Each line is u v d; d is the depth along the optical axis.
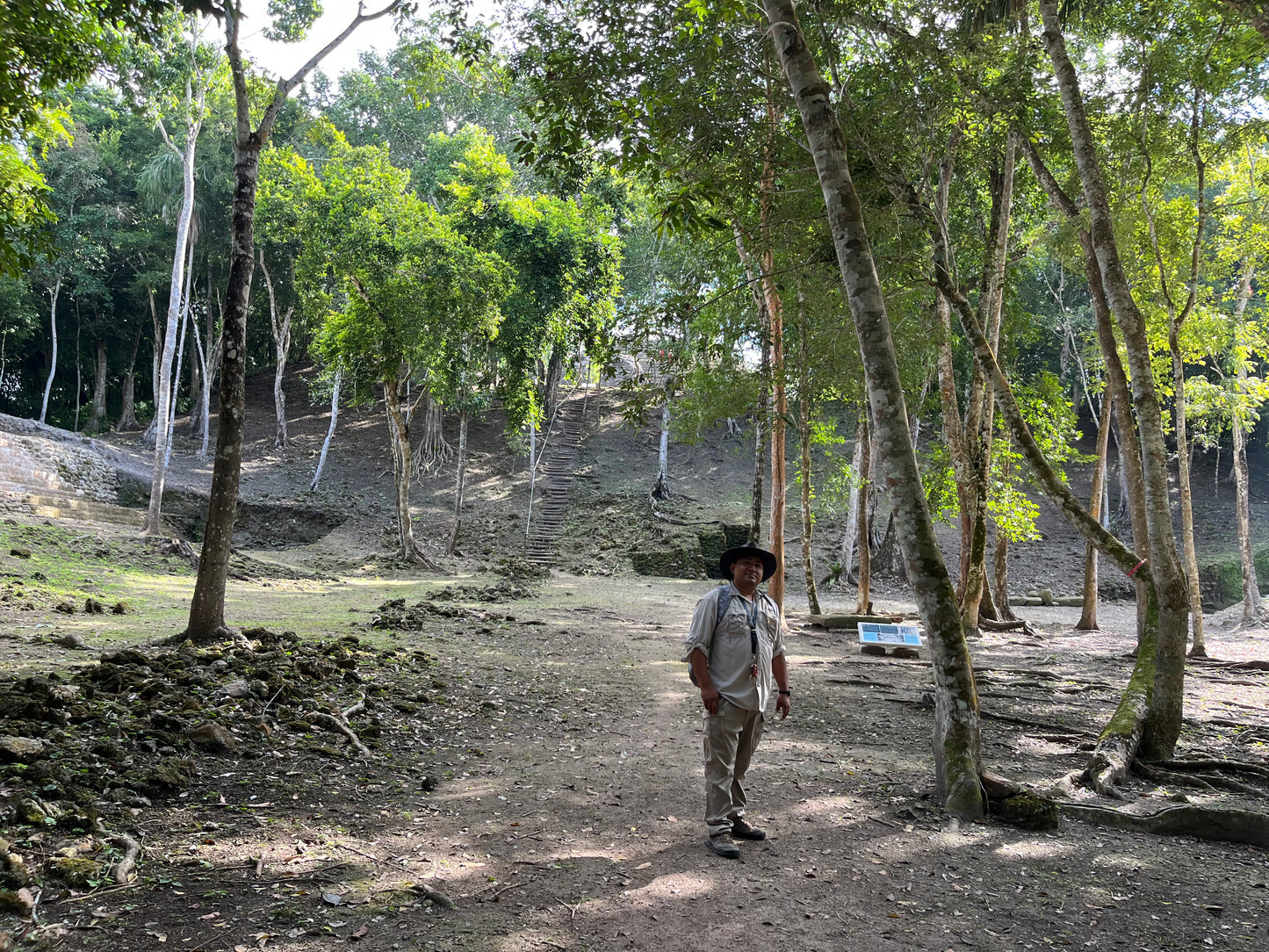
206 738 5.70
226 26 9.93
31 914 3.28
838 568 30.17
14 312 38.25
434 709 8.01
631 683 10.29
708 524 33.50
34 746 4.92
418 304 24.89
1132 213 13.09
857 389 15.27
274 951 3.15
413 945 3.28
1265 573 30.19
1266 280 18.42
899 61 9.50
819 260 9.98
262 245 36.88
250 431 41.19
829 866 4.45
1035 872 4.52
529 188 38.12
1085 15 12.53
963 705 5.71
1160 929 3.82
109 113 42.62
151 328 47.22
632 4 7.87
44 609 12.70
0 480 24.11
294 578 22.78
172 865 3.89
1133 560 8.16
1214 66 11.56
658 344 10.84
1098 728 9.02
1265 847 5.18
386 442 41.28
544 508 35.34
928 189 13.30
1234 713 10.21
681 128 8.86
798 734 8.15
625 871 4.25
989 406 17.44
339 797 5.20
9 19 7.39
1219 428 21.02
